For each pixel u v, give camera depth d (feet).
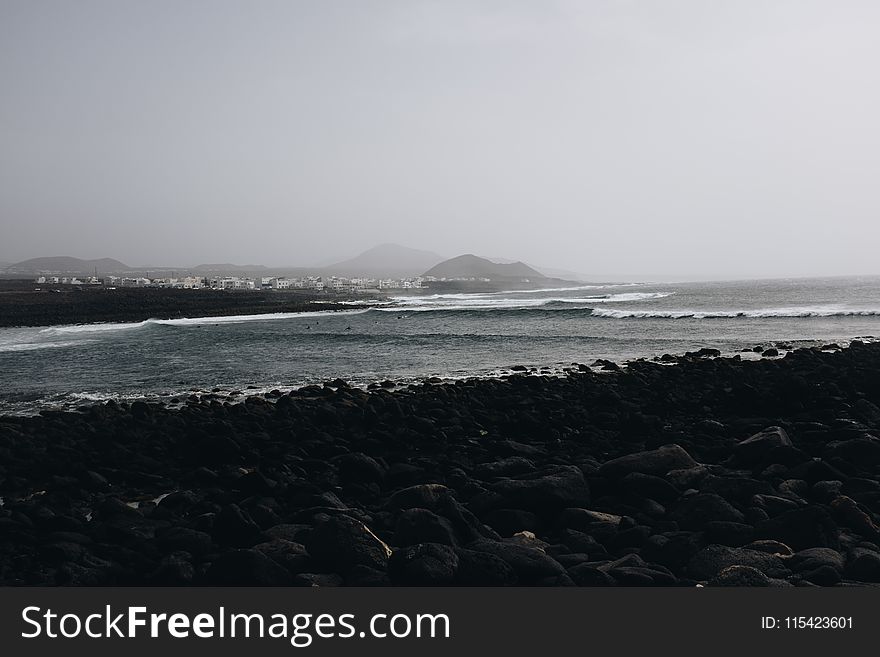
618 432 44.73
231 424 50.01
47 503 32.12
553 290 568.00
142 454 42.70
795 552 21.94
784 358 78.74
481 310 198.80
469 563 20.24
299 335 134.31
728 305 206.69
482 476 32.65
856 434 38.04
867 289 348.38
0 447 43.83
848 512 24.41
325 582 20.59
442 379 74.59
